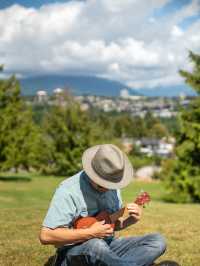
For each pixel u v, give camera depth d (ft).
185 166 81.76
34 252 22.11
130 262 14.89
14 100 119.24
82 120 147.54
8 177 129.49
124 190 107.86
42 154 145.18
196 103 80.02
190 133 79.77
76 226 15.47
